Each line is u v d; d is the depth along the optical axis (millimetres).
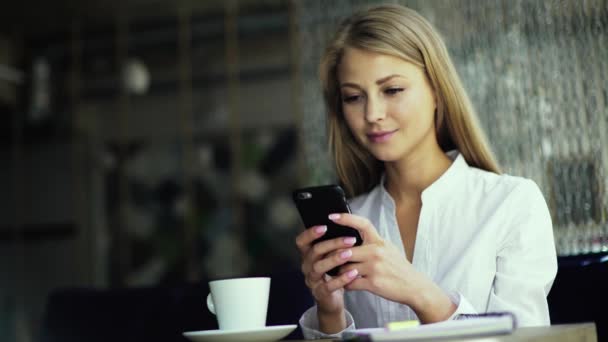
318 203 1031
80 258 5184
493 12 2953
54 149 5277
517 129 2787
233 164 5332
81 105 5426
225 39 5234
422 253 1287
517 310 1130
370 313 1327
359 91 1254
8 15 5051
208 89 5395
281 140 5297
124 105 5340
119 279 5312
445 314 992
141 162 5473
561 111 2650
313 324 1217
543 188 2617
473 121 1356
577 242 2385
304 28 3619
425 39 1263
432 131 1352
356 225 986
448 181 1326
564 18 2664
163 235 5387
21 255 5227
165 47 5352
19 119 5203
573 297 1305
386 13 1260
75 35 5227
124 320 1633
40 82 5176
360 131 1273
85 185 5297
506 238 1236
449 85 1307
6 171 5285
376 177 1499
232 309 961
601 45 2566
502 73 2877
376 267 982
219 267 5305
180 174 5414
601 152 2529
